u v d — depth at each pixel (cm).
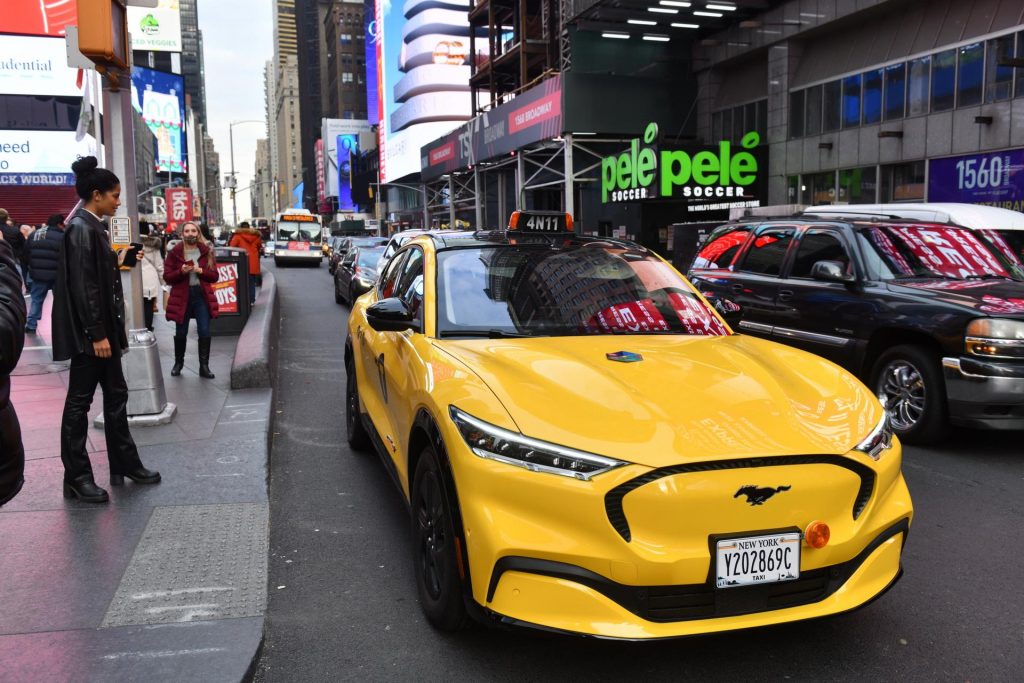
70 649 308
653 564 268
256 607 346
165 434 622
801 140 2569
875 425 315
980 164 1942
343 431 695
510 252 459
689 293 458
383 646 328
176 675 291
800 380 344
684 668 309
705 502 272
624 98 3042
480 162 4141
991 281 668
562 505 274
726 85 3033
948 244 717
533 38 4528
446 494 309
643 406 300
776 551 279
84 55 593
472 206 4903
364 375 552
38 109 4600
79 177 471
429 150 5319
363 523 473
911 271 684
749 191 2688
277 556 424
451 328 399
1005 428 580
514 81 5125
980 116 1903
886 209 1139
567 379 319
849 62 2377
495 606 284
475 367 336
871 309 661
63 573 378
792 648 324
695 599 276
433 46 9375
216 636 320
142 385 648
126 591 360
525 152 3528
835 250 725
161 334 1249
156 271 1186
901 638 332
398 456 418
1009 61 1673
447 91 9406
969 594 373
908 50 2153
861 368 675
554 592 274
